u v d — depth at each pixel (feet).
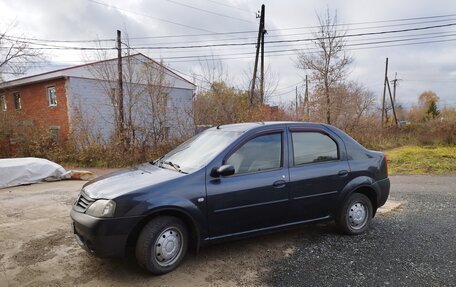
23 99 79.66
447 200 22.31
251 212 12.60
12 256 13.04
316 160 14.26
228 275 11.32
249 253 13.14
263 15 59.41
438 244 13.99
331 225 16.53
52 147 51.13
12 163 29.58
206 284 10.72
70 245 14.12
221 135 14.10
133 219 10.66
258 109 49.55
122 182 11.93
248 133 13.21
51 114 73.00
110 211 10.56
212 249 13.50
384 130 79.00
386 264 12.10
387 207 20.12
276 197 13.01
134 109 50.03
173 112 48.14
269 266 12.01
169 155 15.10
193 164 12.73
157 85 48.83
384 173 15.98
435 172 36.24
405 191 25.77
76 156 47.67
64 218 18.38
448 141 69.72
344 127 67.31
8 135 55.47
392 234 15.29
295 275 11.31
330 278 11.09
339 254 13.03
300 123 14.46
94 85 70.95
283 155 13.56
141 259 10.95
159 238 11.16
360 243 14.17
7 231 16.08
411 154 52.11
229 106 48.93
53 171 31.78
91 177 34.04
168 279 11.02
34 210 20.21
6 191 26.66
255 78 57.62
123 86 52.65
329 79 65.67
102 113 65.10
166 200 11.07
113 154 46.19
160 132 47.14
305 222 13.98
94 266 12.01
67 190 26.81
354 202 15.06
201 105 48.47
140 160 44.91
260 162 13.10
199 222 11.67
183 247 11.73
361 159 15.33
